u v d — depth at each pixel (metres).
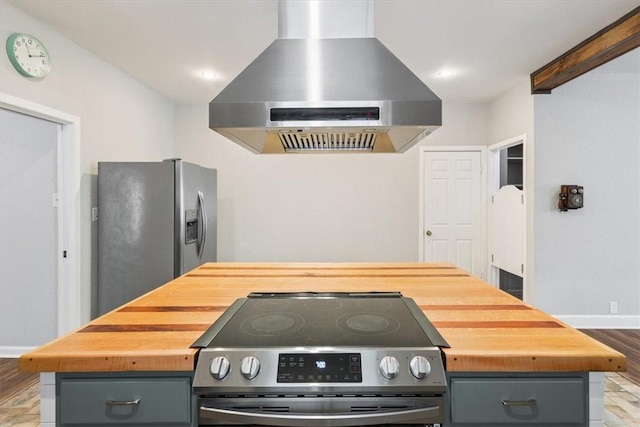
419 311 1.31
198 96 4.24
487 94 4.14
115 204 2.99
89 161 3.00
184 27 2.59
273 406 0.97
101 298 3.01
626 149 3.55
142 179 2.97
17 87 2.33
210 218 3.60
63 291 2.83
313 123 1.41
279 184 4.57
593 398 1.00
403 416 0.95
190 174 3.15
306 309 1.35
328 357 0.99
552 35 2.69
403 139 1.72
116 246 2.99
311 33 1.64
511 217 3.98
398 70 1.46
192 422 1.00
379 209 4.55
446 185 4.53
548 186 3.57
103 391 1.00
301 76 1.45
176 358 0.98
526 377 1.00
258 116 1.40
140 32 2.66
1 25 2.22
